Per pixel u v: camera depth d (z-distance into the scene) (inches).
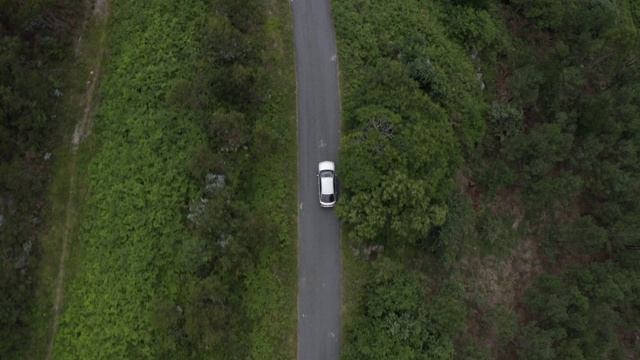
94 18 1544.0
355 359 1376.7
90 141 1460.4
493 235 1769.2
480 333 1675.7
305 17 1686.8
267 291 1434.5
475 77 1796.3
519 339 1676.9
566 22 2038.6
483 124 1749.5
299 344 1438.2
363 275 1488.7
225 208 1370.6
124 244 1390.3
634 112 1945.1
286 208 1503.4
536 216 1915.6
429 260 1612.9
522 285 1831.9
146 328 1344.7
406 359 1355.8
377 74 1493.6
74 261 1391.5
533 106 1918.1
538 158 1755.7
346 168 1385.3
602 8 2117.4
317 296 1466.5
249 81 1450.5
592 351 1723.7
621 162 1941.4
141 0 1569.9
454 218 1572.3
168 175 1421.0
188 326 1277.1
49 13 1450.5
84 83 1496.1
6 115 1323.8
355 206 1390.3
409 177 1406.3
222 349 1368.1
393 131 1418.6
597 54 2070.6
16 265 1354.6
